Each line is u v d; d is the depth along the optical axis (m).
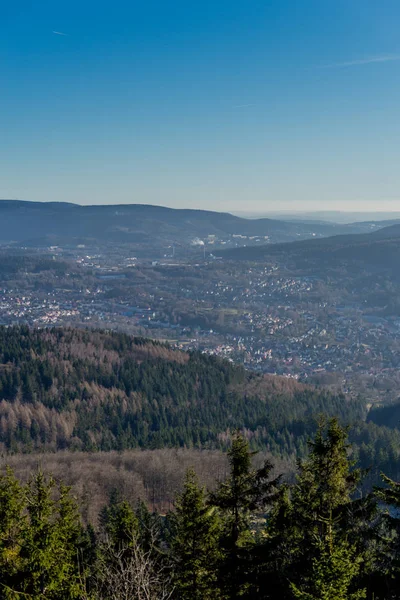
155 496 100.81
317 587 20.86
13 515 32.28
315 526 28.97
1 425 137.12
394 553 27.62
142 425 147.62
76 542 39.72
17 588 28.08
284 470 107.69
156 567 33.22
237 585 29.44
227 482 30.78
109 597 25.59
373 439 130.62
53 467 101.44
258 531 39.59
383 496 28.23
